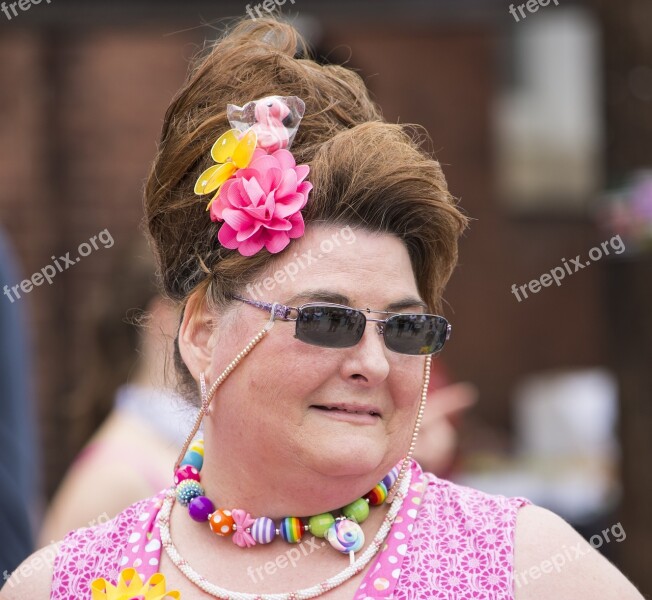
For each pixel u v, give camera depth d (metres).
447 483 6.29
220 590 5.93
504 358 24.47
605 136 12.90
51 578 6.43
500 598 5.63
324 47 11.61
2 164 20.64
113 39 20.88
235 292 5.90
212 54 6.62
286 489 5.88
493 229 24.38
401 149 6.02
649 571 12.38
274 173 5.85
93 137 20.94
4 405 8.34
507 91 24.61
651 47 12.62
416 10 14.66
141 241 10.85
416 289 6.05
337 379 5.68
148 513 6.49
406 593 5.72
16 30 19.69
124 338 10.74
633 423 12.55
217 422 6.07
